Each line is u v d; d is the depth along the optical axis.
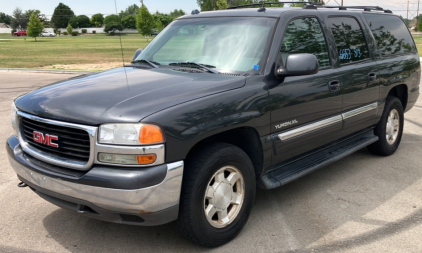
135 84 3.21
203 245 3.08
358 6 5.21
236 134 3.41
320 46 4.12
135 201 2.63
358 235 3.39
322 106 3.98
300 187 4.45
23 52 32.09
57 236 3.36
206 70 3.59
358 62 4.62
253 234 3.40
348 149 4.60
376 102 4.91
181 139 2.75
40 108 2.99
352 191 4.34
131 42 51.84
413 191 4.34
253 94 3.29
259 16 3.92
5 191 4.30
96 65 20.45
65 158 2.87
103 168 2.69
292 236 3.37
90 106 2.83
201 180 2.90
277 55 3.58
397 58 5.38
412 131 6.89
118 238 3.33
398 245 3.22
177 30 4.34
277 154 3.60
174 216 2.83
